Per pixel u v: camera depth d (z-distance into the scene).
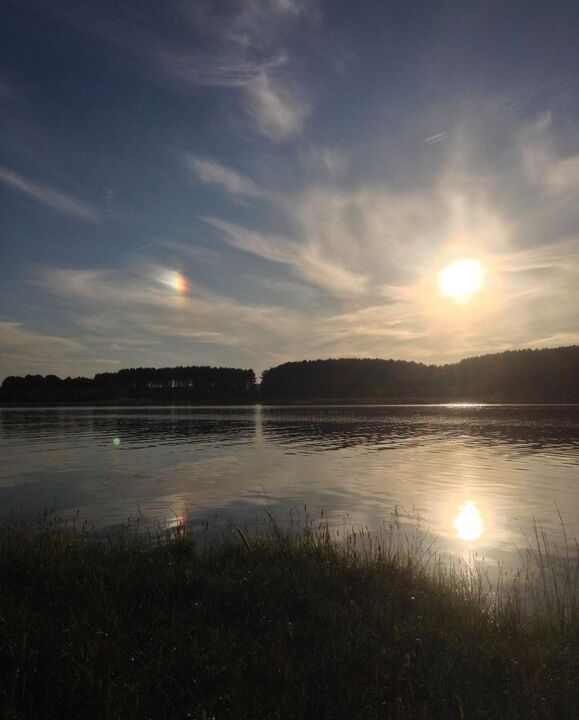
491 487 21.84
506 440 43.41
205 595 8.41
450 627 7.34
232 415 94.06
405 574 9.56
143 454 34.84
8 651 6.26
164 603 8.08
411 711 5.31
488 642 6.83
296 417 84.44
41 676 5.82
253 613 7.66
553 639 7.00
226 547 11.27
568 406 121.12
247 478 24.44
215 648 6.52
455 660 6.34
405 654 6.46
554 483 22.78
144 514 16.97
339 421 72.62
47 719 5.21
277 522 15.75
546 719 5.29
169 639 6.73
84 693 5.55
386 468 27.69
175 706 5.48
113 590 8.44
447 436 47.78
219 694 5.62
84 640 6.59
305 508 17.67
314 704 5.49
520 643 6.92
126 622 7.33
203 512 17.22
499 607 7.98
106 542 13.09
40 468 28.30
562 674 6.11
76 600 8.02
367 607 7.94
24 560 10.00
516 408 112.56
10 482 23.67
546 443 40.66
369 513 17.03
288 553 10.62
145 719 5.21
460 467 27.86
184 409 130.50
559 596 9.26
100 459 32.22
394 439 45.34
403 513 17.00
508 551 12.68
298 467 28.20
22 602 7.84
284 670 6.02
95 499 19.59
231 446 39.94
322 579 9.05
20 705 5.43
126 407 155.50
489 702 5.55
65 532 14.09
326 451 36.22
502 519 16.16
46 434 52.66
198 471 26.78
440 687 5.75
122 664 6.15
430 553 12.51
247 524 15.51
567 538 13.89
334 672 6.00
